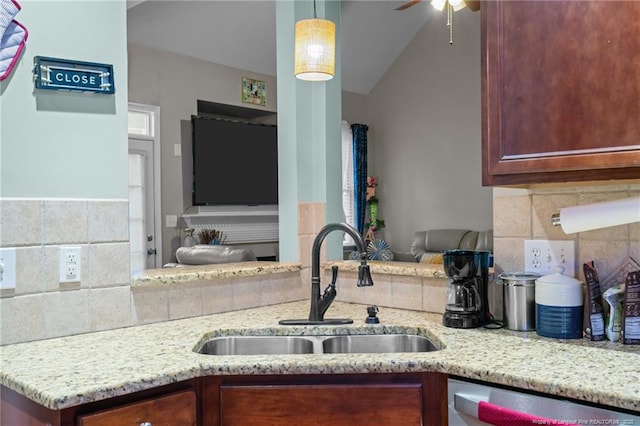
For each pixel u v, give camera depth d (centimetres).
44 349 148
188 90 605
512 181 149
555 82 138
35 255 158
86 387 116
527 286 164
